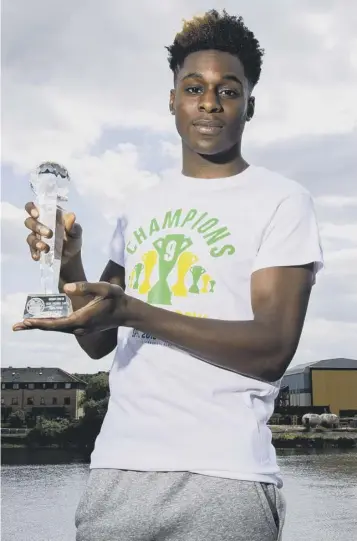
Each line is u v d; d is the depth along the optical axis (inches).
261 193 50.9
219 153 53.1
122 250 58.2
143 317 40.8
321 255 48.7
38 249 46.8
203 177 53.7
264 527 44.8
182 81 52.7
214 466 44.6
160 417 46.9
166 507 44.8
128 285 53.7
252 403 47.4
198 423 46.1
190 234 51.1
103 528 46.3
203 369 47.3
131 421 47.9
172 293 49.8
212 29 52.1
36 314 41.1
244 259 49.2
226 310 48.6
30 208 47.6
